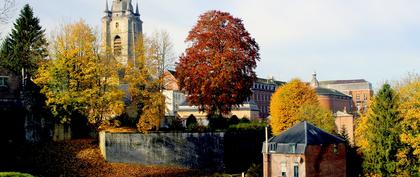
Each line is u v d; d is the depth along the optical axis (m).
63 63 52.12
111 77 54.22
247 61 58.38
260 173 52.53
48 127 53.62
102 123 54.72
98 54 55.66
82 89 53.41
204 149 54.72
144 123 52.38
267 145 51.47
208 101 57.16
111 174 47.62
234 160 57.19
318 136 51.44
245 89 58.62
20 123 51.75
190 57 58.12
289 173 49.62
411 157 53.03
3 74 53.34
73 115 55.44
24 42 70.62
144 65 54.59
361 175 55.06
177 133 53.53
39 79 52.31
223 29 58.72
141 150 51.75
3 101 51.28
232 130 58.94
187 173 51.97
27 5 74.56
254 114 105.81
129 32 138.88
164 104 54.56
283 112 77.19
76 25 58.38
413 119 53.12
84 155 50.59
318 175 49.69
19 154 47.84
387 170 53.22
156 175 49.38
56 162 47.81
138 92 54.34
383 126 53.94
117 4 140.38
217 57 56.81
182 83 59.06
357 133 59.25
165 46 59.34
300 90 77.69
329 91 144.62
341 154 53.06
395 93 55.69
